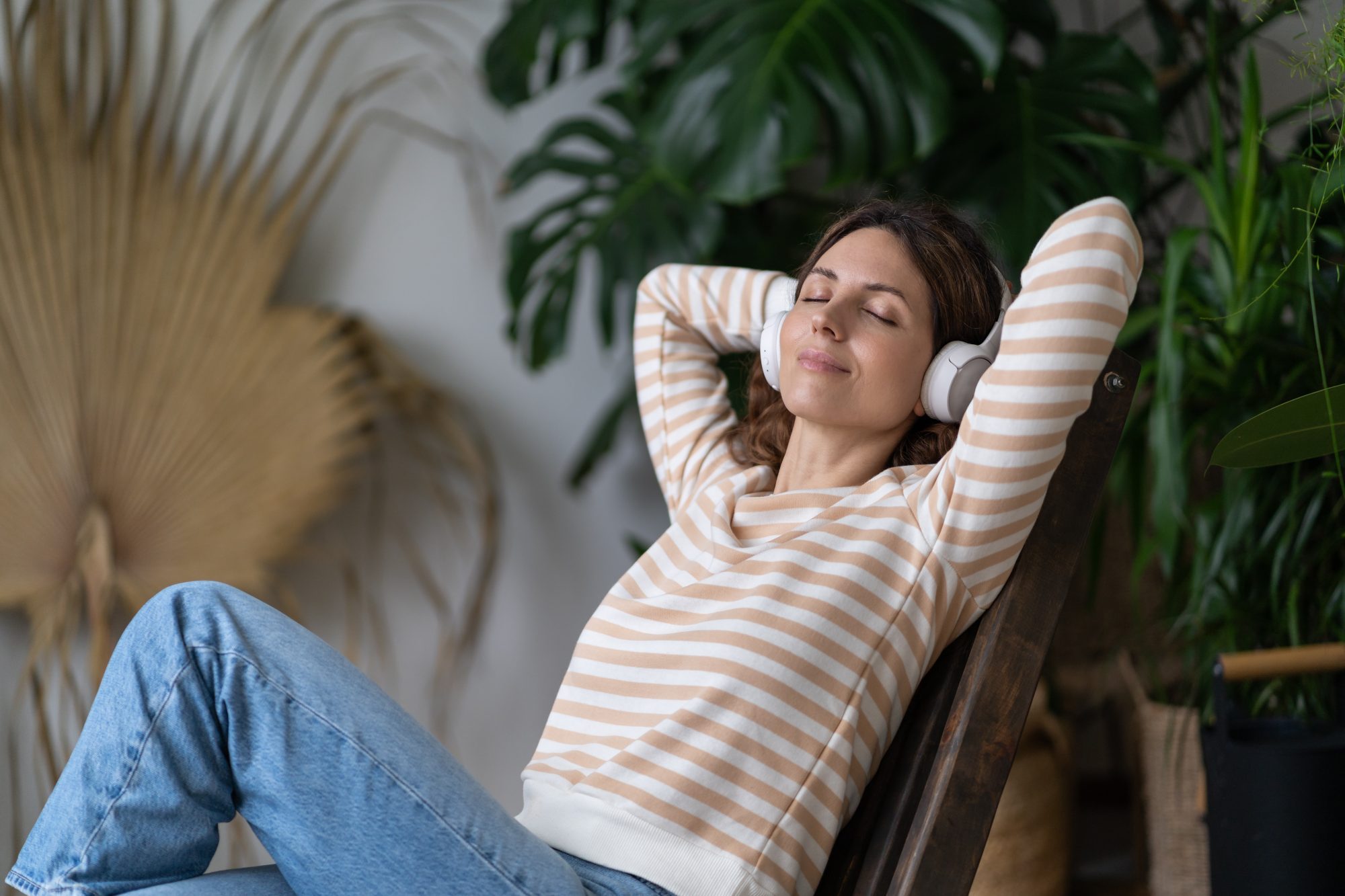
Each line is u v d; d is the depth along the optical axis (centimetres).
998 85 207
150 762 84
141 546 215
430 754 88
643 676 101
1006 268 186
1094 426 103
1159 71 218
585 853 94
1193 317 161
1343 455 146
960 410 107
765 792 93
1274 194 160
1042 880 189
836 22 192
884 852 94
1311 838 131
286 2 237
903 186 210
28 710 211
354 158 243
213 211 224
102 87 215
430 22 249
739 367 180
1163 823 184
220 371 222
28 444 208
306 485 227
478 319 253
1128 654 204
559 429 258
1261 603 156
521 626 253
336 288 242
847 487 110
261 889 90
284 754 85
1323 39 118
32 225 209
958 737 92
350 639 238
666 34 203
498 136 254
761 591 99
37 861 84
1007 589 98
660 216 225
